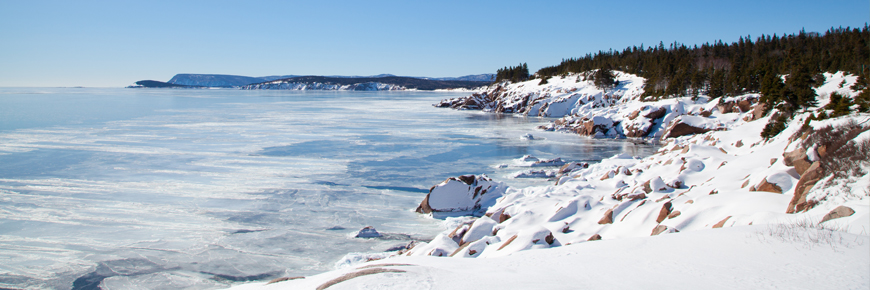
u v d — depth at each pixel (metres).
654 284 7.30
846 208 10.86
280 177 33.38
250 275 16.84
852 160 13.21
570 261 9.47
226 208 25.36
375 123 80.19
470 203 25.52
